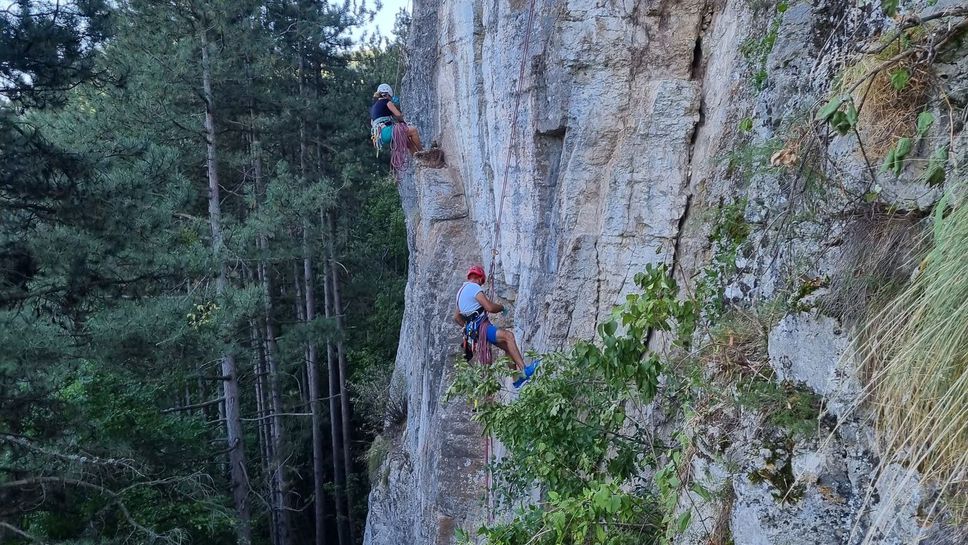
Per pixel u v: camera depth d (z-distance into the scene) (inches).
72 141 494.0
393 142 412.2
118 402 553.6
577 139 287.3
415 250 537.6
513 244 347.6
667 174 260.8
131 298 516.1
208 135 681.6
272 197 669.9
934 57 115.6
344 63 923.4
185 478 546.6
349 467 872.3
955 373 92.2
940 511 94.5
